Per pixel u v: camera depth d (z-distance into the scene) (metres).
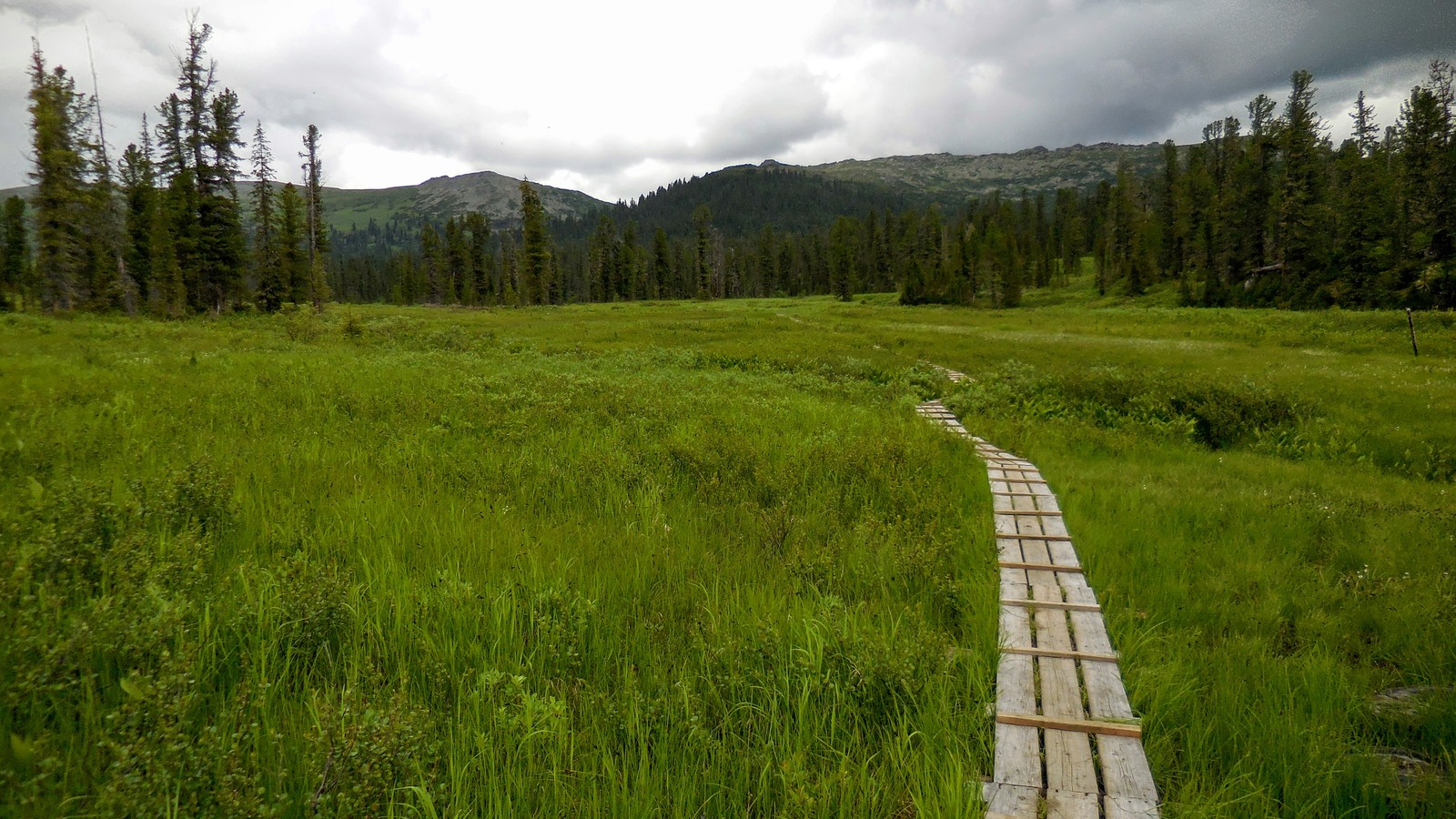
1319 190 72.69
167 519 4.89
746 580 5.08
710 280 128.50
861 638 3.81
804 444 9.65
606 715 3.19
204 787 2.39
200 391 11.16
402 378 14.79
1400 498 9.44
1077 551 6.34
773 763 3.01
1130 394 17.95
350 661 3.42
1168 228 102.94
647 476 7.52
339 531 5.09
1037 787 2.96
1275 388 18.42
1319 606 5.21
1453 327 38.25
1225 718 3.58
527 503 6.52
